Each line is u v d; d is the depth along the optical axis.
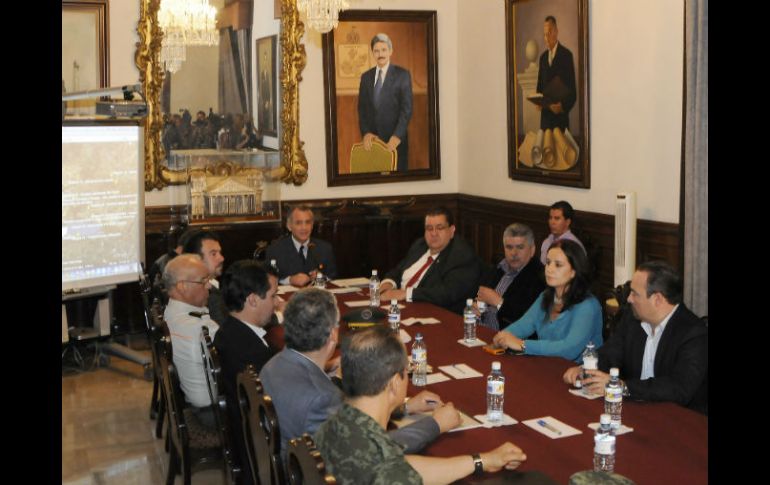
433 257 6.03
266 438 2.55
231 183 8.32
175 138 8.31
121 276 6.75
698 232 5.77
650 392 3.35
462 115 9.55
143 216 6.85
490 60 8.88
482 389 3.62
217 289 5.39
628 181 6.88
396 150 9.37
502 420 3.21
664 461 2.78
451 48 9.53
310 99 8.96
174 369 3.84
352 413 2.40
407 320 5.03
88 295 6.84
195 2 7.30
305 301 3.09
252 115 8.62
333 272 6.98
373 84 9.16
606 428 2.77
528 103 8.14
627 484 2.11
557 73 7.62
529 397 3.48
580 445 2.95
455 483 2.64
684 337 3.56
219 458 4.03
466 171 9.56
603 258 7.21
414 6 9.30
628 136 6.84
